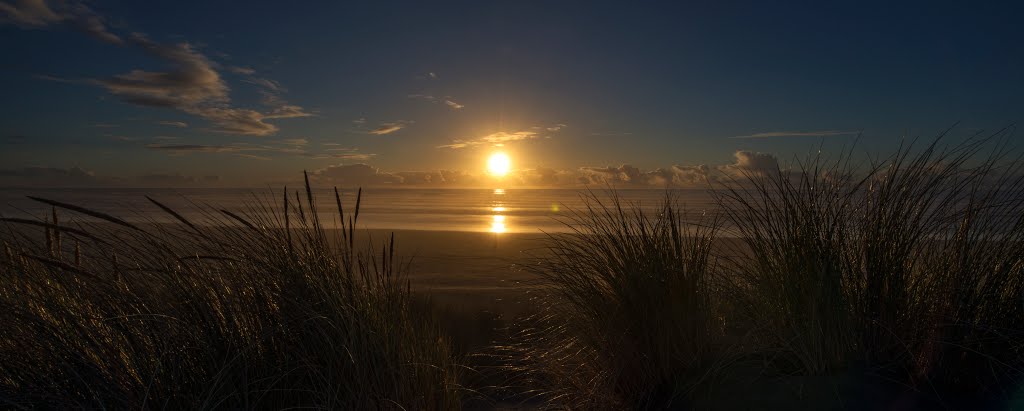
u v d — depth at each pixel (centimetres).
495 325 570
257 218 267
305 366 232
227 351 216
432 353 286
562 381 335
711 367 278
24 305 210
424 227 3731
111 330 217
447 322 559
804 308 281
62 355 203
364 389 237
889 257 288
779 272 302
